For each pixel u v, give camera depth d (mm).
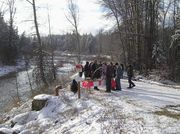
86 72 24422
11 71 59438
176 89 22875
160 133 11445
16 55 72312
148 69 39406
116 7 44406
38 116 17078
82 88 21266
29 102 20234
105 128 12625
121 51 49969
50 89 23000
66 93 19734
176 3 39562
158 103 16609
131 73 22781
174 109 15125
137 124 12641
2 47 68812
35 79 32531
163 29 42500
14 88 35344
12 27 73000
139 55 41969
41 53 31484
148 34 40656
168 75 35188
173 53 38500
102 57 62406
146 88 23094
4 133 15086
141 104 16359
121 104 16375
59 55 84125
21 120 17234
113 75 21734
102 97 18547
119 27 44375
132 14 43250
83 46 116125
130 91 21188
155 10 41156
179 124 12430
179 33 34469
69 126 14359
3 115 19969
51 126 15484
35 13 30984
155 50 40156
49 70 32656
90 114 14898
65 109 16875
